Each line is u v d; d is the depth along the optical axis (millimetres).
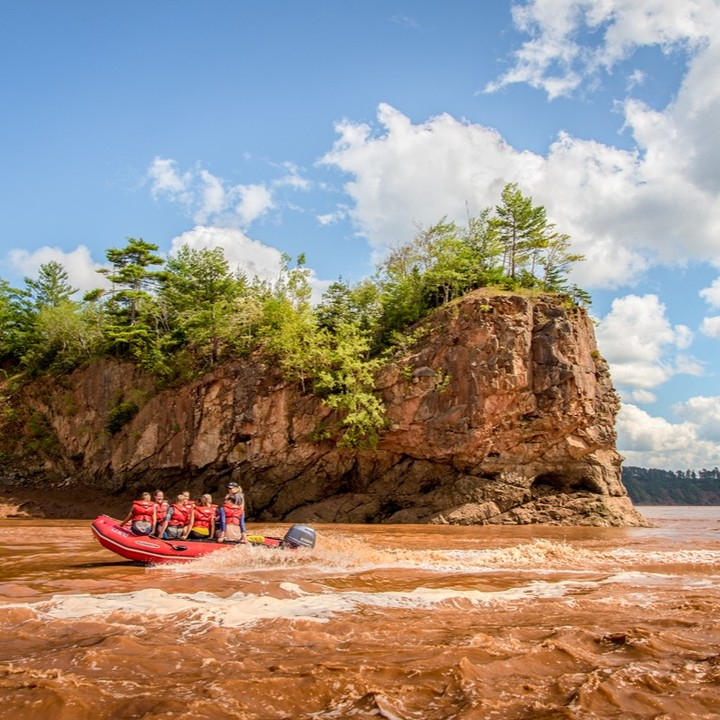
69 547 17875
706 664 5840
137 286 52625
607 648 6426
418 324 39906
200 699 4883
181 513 14516
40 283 63250
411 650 6309
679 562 14180
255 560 13820
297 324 40281
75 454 47312
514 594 9836
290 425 38812
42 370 51969
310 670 5605
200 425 41438
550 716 4594
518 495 34656
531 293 38312
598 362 38781
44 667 5727
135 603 8797
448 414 35250
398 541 20969
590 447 35719
